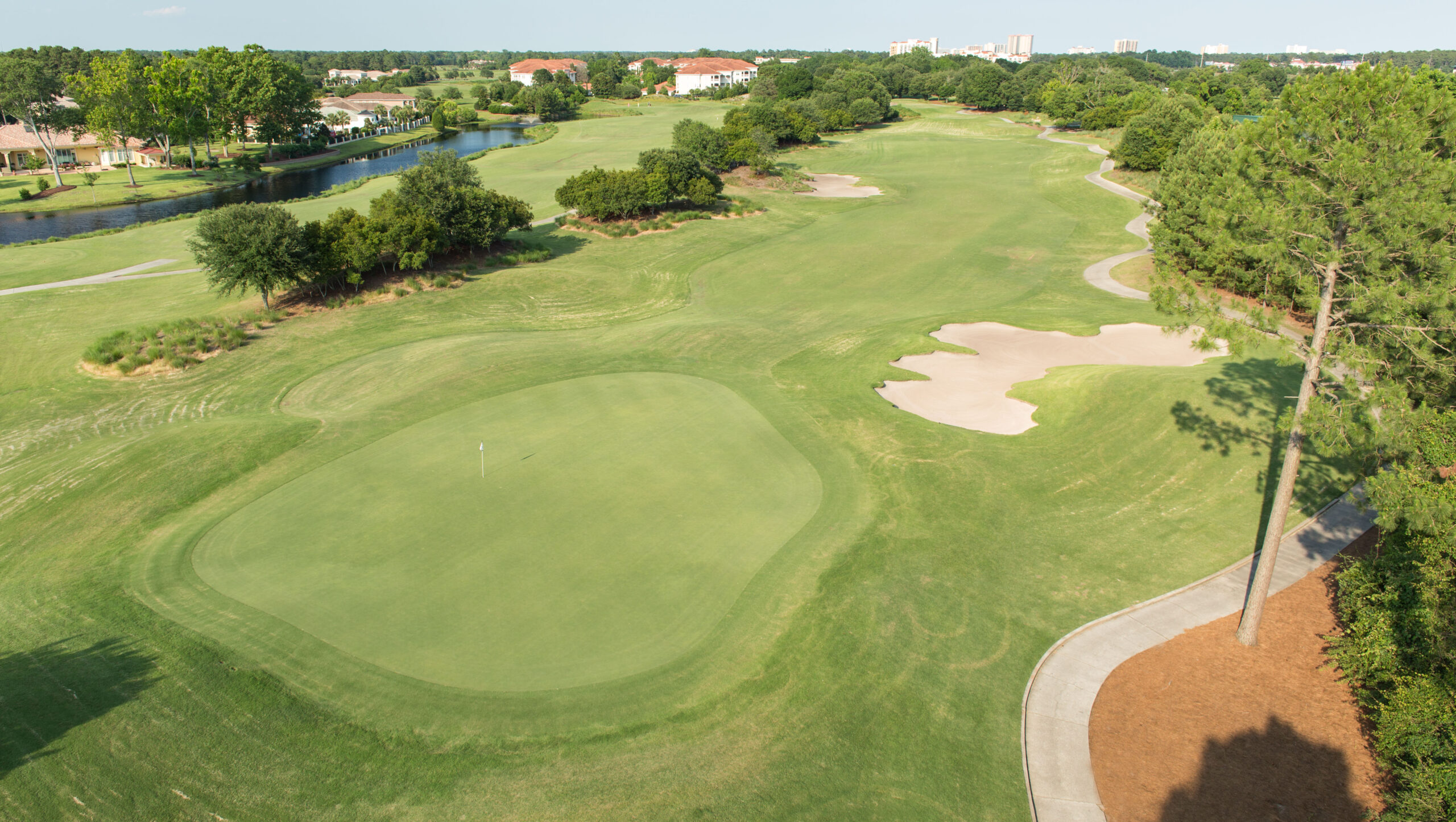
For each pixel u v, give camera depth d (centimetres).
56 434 3250
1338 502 2356
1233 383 3088
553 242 6388
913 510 2409
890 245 6272
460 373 3525
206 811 1361
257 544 2166
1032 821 1396
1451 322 1595
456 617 1867
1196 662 1767
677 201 7681
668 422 2989
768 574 2059
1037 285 5228
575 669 1723
